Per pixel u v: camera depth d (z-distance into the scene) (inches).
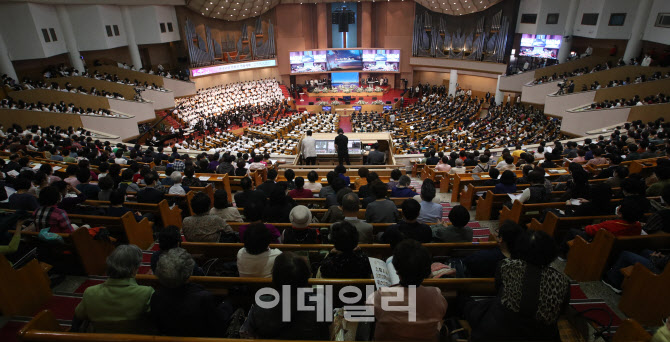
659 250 182.1
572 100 856.3
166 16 1173.7
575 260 199.6
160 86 1124.5
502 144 824.9
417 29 1456.7
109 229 220.4
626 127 593.3
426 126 1131.9
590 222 216.1
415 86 1598.2
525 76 1119.6
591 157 396.5
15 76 785.6
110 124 796.6
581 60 1016.9
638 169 334.3
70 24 909.2
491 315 100.0
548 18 1074.7
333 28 1553.9
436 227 189.9
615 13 888.9
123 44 1066.1
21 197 215.8
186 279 106.3
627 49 874.8
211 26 1376.7
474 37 1332.4
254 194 248.4
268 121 1254.3
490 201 286.0
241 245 175.0
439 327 103.9
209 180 349.7
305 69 1542.8
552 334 97.4
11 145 430.9
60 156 408.5
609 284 187.9
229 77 1491.1
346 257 134.4
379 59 1526.8
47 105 767.7
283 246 172.2
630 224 183.0
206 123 1138.0
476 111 1290.6
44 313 102.2
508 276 99.6
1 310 157.8
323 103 1461.6
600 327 160.1
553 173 346.0
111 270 108.5
